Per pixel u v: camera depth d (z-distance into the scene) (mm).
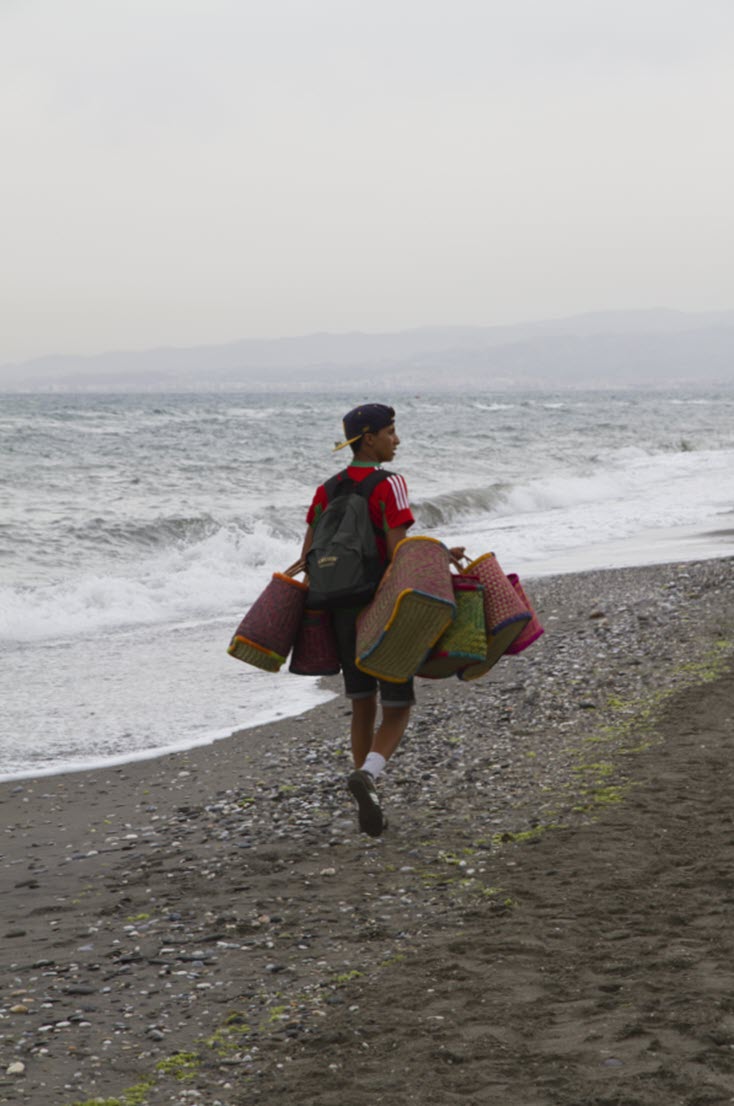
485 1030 3867
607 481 36250
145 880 6012
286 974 4555
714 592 14008
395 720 6148
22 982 4629
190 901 5598
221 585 18703
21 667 12852
